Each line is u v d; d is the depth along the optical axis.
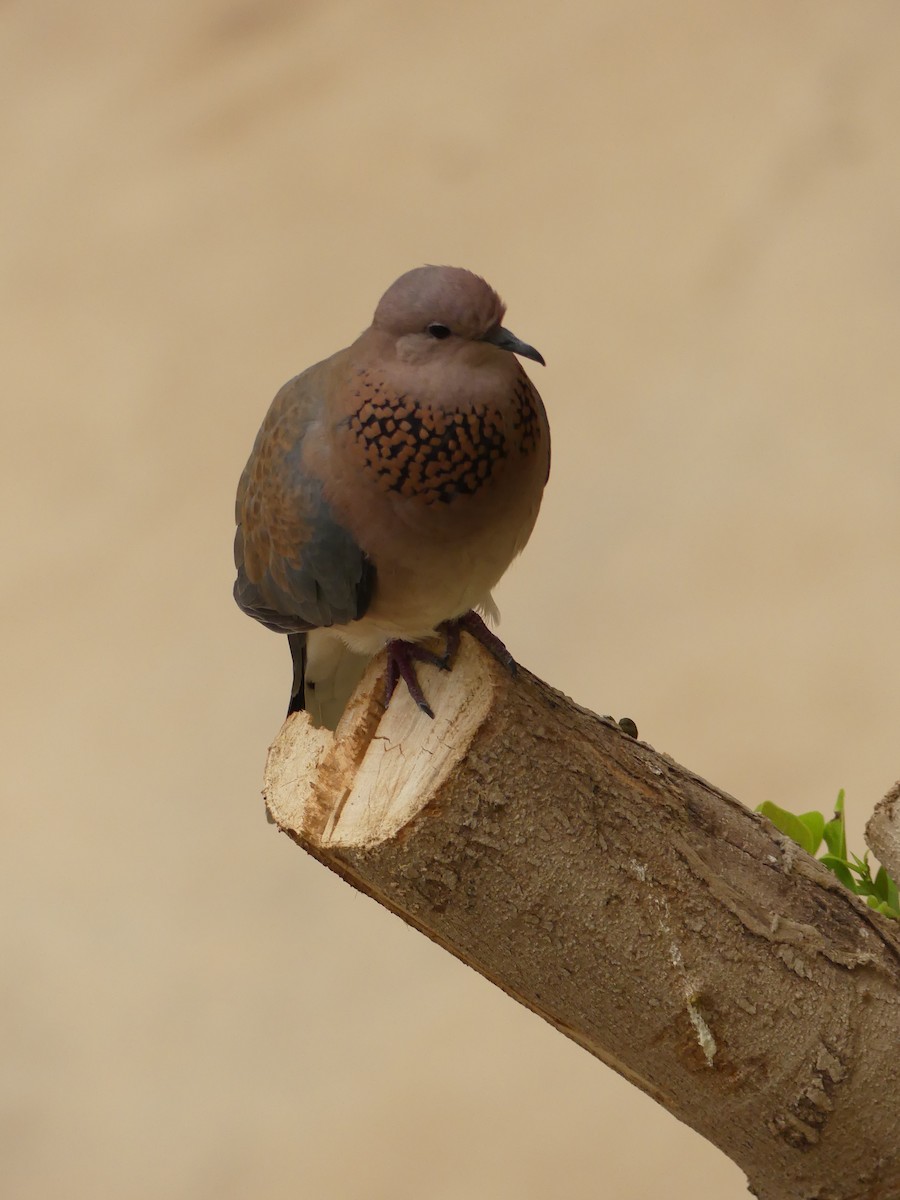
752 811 4.85
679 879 4.83
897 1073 4.83
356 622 4.92
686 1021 4.83
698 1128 4.85
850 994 4.83
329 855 4.85
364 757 4.85
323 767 4.86
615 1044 4.84
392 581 4.90
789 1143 4.84
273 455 4.91
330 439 4.89
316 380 4.91
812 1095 4.83
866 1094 4.83
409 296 4.87
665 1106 4.86
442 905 4.83
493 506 4.89
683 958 4.83
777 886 4.84
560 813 4.83
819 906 4.84
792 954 4.83
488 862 4.83
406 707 4.85
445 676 4.84
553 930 4.83
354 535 4.89
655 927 4.83
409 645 4.86
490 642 4.84
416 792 4.83
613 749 4.84
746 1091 4.84
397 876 4.83
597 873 4.83
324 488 4.89
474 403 4.88
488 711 4.83
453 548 4.89
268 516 4.91
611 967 4.83
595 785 4.83
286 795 4.87
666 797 4.84
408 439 4.88
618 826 4.83
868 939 4.84
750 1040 4.83
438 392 4.88
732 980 4.83
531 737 4.83
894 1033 4.83
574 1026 4.85
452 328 4.87
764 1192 4.86
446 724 4.84
